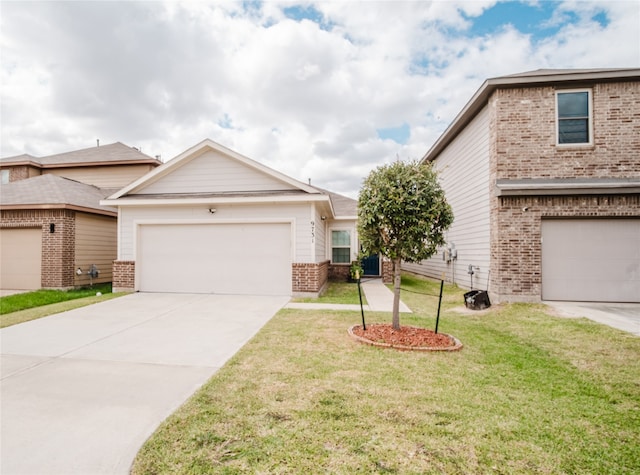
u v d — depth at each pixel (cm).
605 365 434
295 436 263
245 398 329
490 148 922
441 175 1455
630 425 289
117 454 247
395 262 558
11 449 253
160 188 1083
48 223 1127
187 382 377
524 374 401
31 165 1786
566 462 237
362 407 311
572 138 862
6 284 1145
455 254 1259
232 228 1013
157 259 1042
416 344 495
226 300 910
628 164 835
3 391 355
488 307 804
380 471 224
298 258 980
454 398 333
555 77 841
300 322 650
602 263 829
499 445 256
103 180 1792
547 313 727
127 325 638
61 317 707
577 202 823
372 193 534
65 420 295
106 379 386
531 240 840
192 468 227
